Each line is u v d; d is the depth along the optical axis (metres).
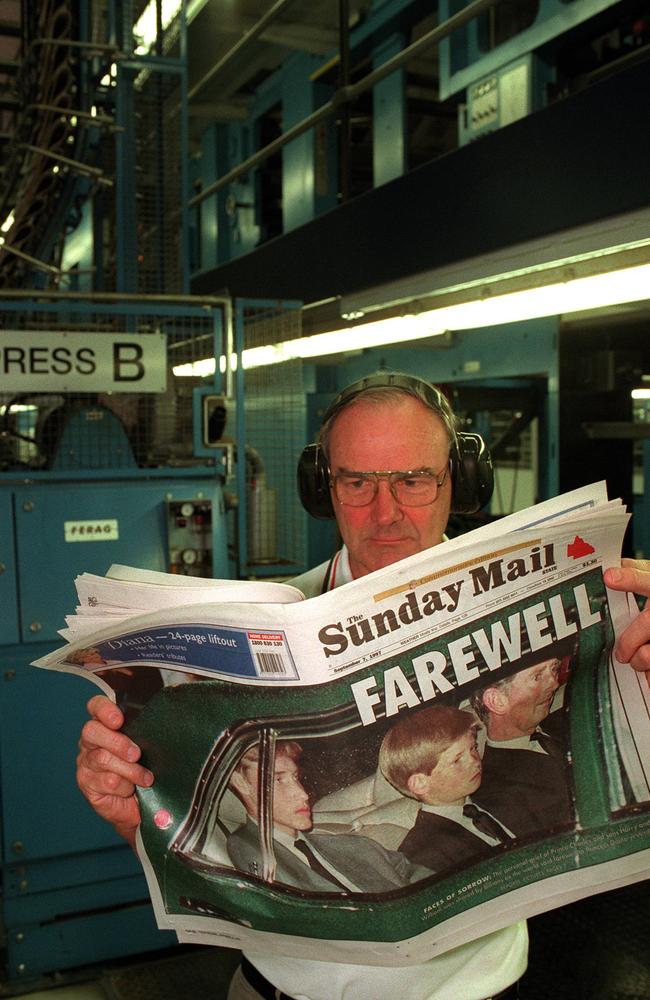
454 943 0.97
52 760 2.91
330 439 1.24
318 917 1.00
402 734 0.96
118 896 3.03
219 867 1.03
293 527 4.00
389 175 4.93
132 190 3.91
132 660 1.01
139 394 3.26
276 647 0.94
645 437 3.72
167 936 3.11
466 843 0.98
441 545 0.92
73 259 5.52
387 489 1.19
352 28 5.04
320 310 4.13
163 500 3.01
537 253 2.59
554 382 3.93
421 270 3.21
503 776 0.98
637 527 5.32
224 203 7.26
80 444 3.00
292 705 0.96
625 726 1.00
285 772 0.99
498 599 0.95
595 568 0.97
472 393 4.60
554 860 0.98
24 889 2.93
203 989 2.91
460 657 0.96
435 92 5.90
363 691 0.95
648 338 3.99
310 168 5.62
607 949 2.96
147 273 4.00
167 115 3.96
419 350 4.92
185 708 1.01
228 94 6.61
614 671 1.00
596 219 2.34
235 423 3.38
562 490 3.97
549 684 0.98
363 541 1.23
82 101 4.16
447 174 3.03
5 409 3.08
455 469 1.31
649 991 2.71
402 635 0.94
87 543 2.92
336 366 5.93
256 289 4.95
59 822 2.92
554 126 2.48
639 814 0.99
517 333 4.14
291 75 5.83
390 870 0.98
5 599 2.84
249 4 5.08
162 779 1.04
